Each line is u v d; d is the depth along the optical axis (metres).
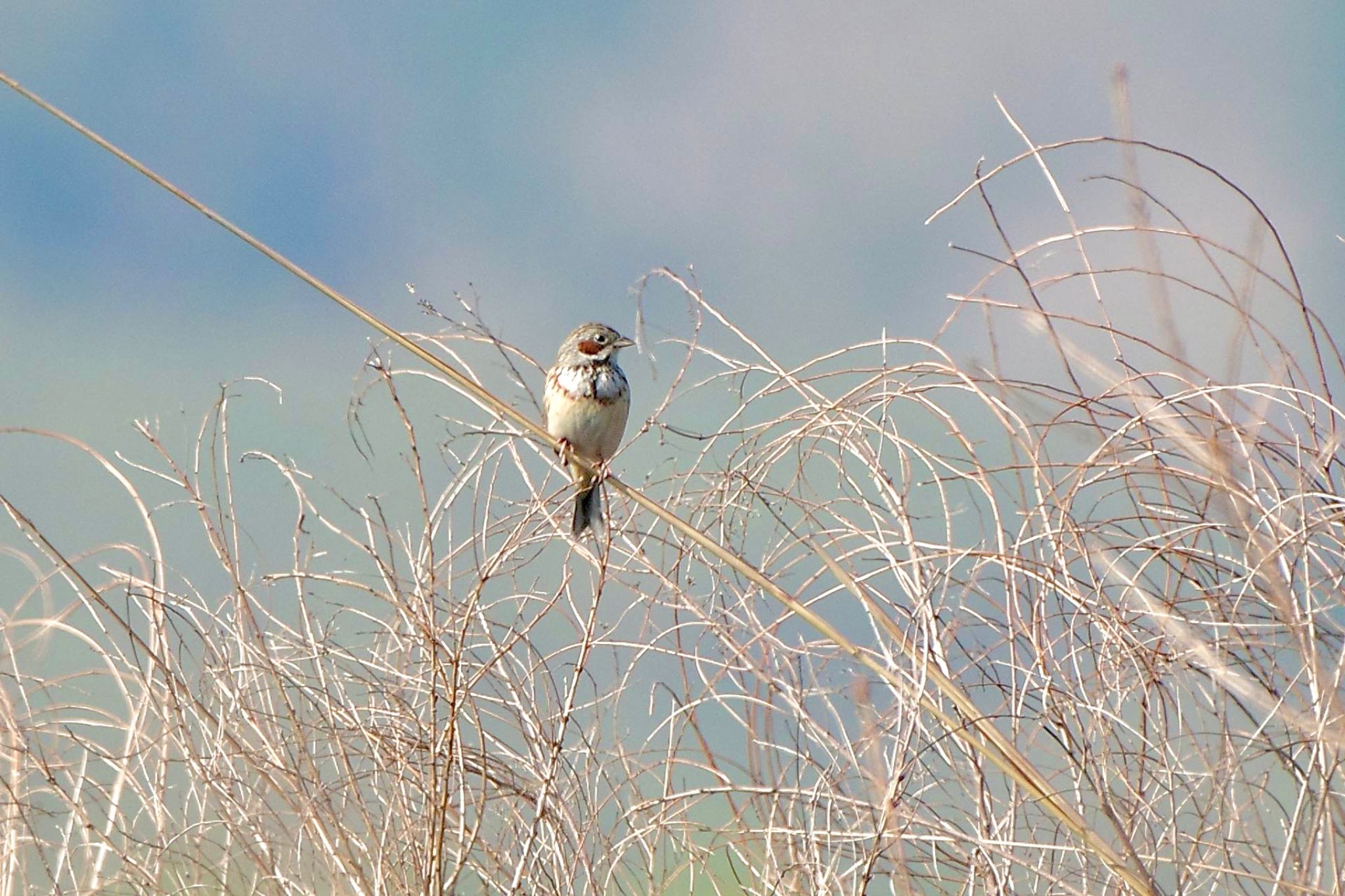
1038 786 8.35
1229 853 8.91
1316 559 8.93
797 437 10.05
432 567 9.98
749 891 9.48
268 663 10.23
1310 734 8.43
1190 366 8.21
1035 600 9.29
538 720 10.18
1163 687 9.32
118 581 10.55
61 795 9.74
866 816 9.41
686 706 9.81
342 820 9.77
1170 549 9.18
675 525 9.59
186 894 9.56
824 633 8.94
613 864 9.69
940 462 9.48
